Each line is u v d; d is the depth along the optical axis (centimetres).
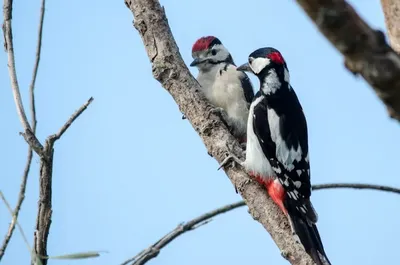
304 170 1071
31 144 721
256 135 1091
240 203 880
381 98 381
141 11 1083
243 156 1031
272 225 980
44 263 709
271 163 1045
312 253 930
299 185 1040
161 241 809
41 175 726
